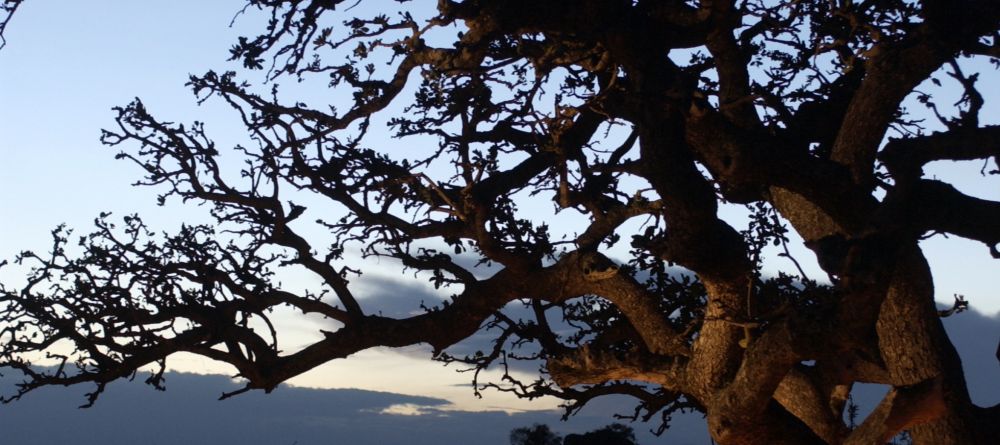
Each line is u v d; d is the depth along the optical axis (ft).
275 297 48.93
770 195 39.47
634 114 30.12
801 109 41.70
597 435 58.18
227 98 44.93
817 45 40.19
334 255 48.55
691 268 33.91
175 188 48.01
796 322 30.07
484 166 42.45
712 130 29.43
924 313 32.48
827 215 33.53
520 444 79.05
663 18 34.06
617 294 45.06
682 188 30.25
